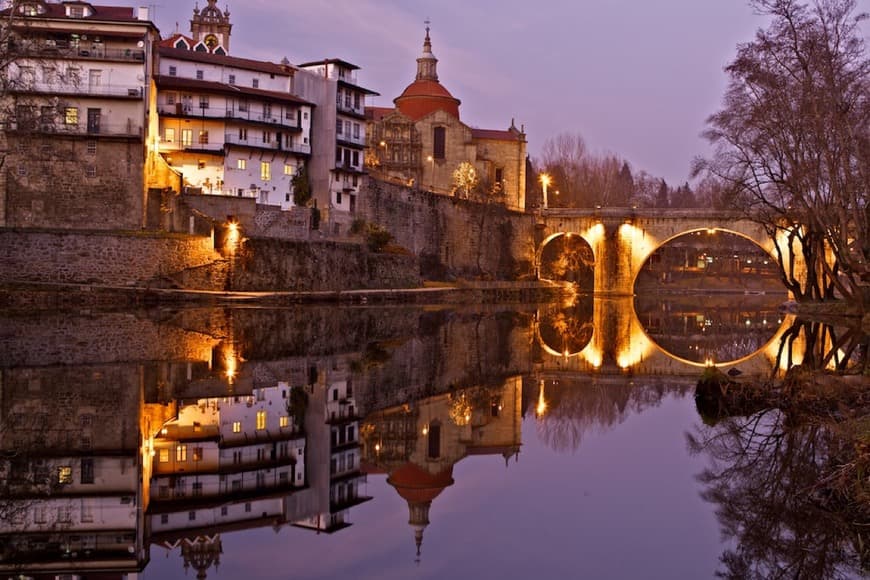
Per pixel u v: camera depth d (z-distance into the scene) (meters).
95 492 17.45
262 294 71.19
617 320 77.50
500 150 133.12
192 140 81.50
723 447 21.84
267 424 24.94
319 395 29.84
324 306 73.75
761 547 14.48
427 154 126.50
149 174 71.81
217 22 145.75
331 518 16.69
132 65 67.94
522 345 51.00
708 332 64.75
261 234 76.94
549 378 37.28
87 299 60.16
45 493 17.31
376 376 34.81
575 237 136.75
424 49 139.38
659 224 122.75
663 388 34.47
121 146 67.69
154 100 75.94
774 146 56.16
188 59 83.56
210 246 69.25
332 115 90.62
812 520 15.93
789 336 55.44
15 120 54.94
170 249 66.25
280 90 90.31
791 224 69.38
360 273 87.75
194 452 21.30
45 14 68.25
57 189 66.75
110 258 63.12
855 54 49.69
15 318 49.22
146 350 37.88
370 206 97.69
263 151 84.88
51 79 64.44
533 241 128.00
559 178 150.25
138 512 16.55
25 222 66.25
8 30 46.19
